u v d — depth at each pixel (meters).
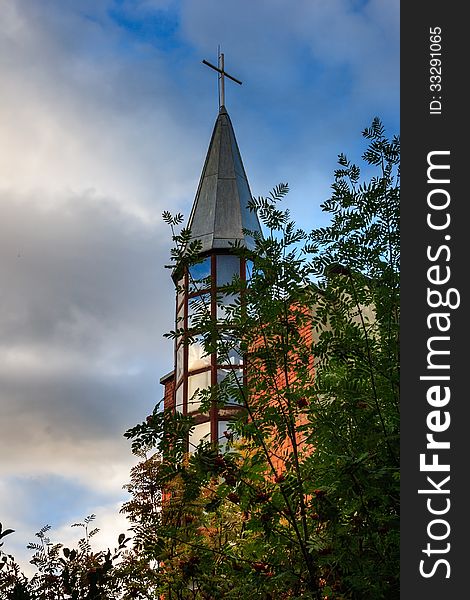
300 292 5.95
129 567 6.39
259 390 5.94
